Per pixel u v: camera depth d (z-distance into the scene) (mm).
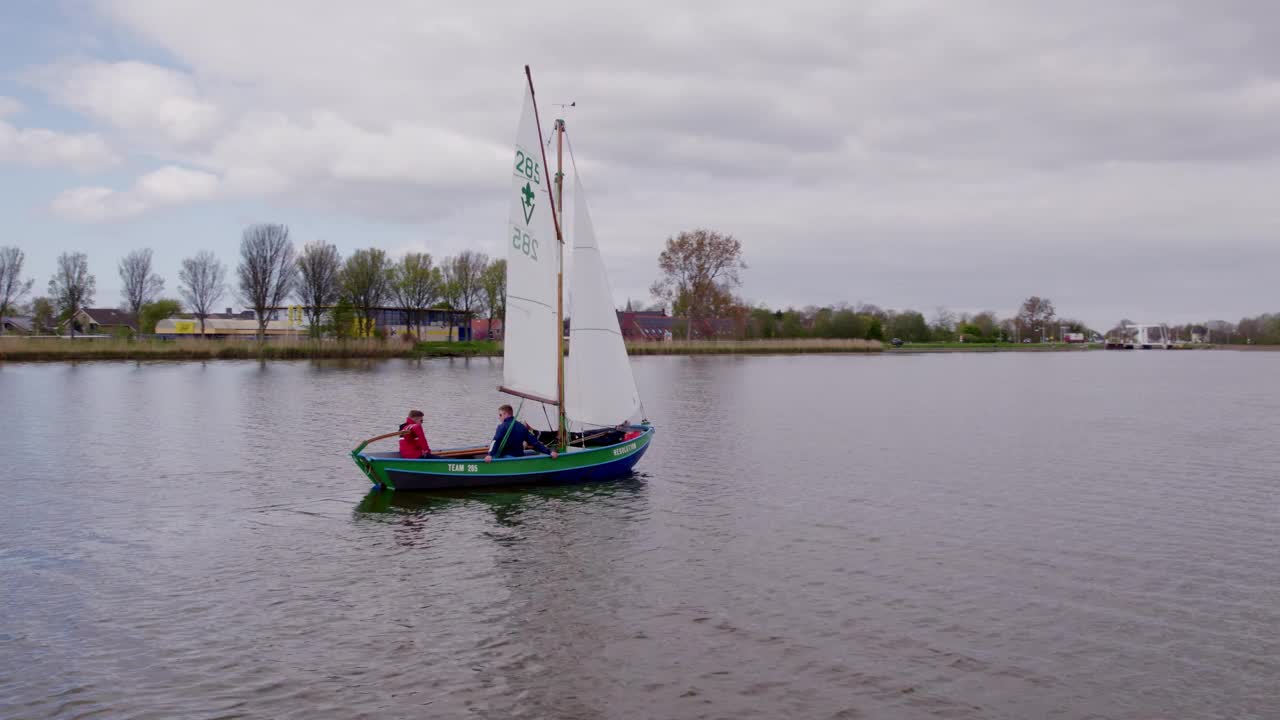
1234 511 19750
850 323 133375
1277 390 57562
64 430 32094
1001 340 183125
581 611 12922
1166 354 149750
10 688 10211
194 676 10586
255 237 96688
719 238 120188
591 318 23328
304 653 11320
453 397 46031
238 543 16641
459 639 11812
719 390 54562
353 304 98250
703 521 18562
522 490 21562
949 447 29641
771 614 12828
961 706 9930
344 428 32969
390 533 17391
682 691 10234
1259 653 11531
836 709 9805
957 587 14164
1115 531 17906
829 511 19609
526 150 21516
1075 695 10258
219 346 81188
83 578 14469
